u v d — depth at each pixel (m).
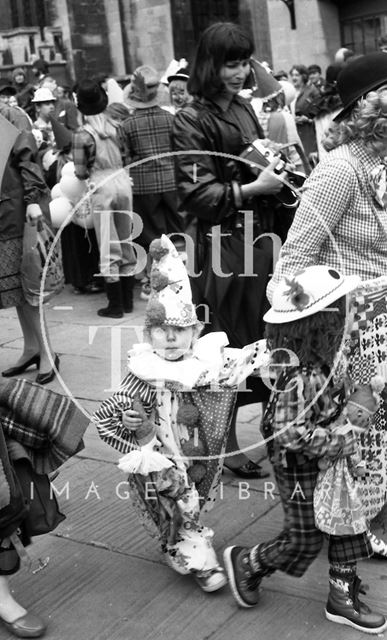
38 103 10.65
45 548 3.66
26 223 5.48
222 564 3.41
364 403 2.88
